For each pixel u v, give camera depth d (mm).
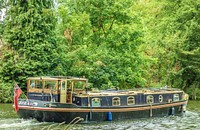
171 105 30734
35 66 37625
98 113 26016
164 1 52562
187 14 49312
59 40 39469
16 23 39188
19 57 38406
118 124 25516
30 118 25375
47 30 39031
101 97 26656
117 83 38281
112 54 39250
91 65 38000
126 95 27984
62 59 38344
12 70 37844
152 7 54375
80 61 38406
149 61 41875
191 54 47969
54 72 37750
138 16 41906
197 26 47906
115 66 38719
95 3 40750
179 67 49375
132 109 27766
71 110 24906
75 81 27188
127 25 40000
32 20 38406
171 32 49844
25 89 37938
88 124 25234
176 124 25859
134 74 39344
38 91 26781
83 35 40500
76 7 41531
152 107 29203
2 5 41656
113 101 27234
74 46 39875
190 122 26828
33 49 38031
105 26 41375
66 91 26250
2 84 37750
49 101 25922
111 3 40906
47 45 38469
